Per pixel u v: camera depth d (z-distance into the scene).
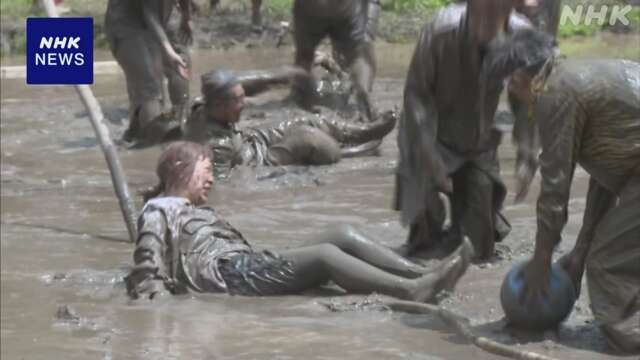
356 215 26.12
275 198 28.23
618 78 15.98
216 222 20.92
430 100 20.83
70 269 22.20
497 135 21.44
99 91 49.84
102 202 28.64
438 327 17.75
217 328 17.97
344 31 39.06
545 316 16.62
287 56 62.69
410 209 21.30
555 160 16.05
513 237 23.20
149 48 35.75
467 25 20.03
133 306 19.42
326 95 43.22
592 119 16.05
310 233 24.44
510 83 16.78
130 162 33.69
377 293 19.45
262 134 32.03
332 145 31.88
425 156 20.81
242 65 58.53
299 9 40.06
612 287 16.28
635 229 16.16
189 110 34.25
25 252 23.73
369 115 37.84
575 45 60.38
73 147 36.22
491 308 18.55
